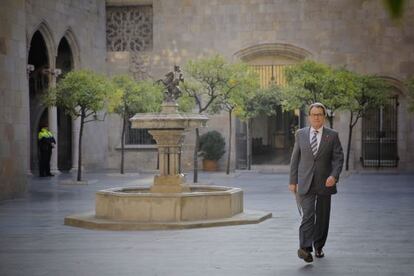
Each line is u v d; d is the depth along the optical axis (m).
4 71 17.66
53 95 23.94
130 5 33.53
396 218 13.38
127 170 32.38
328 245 9.52
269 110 31.16
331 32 31.91
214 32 32.78
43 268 7.78
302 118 32.62
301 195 7.88
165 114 13.38
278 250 9.03
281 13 32.34
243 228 11.69
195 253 8.84
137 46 33.88
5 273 7.46
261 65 33.06
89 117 31.31
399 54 31.38
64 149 32.34
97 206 12.69
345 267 7.59
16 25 18.38
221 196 12.55
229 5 32.62
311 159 7.79
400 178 27.11
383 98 26.91
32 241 10.28
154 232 11.30
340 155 7.80
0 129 17.52
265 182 25.05
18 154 18.70
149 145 33.12
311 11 32.06
